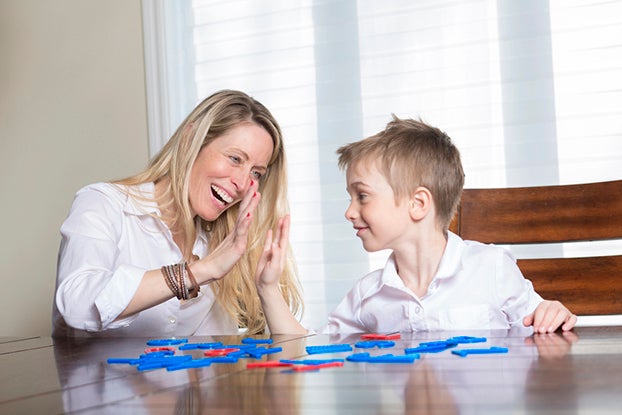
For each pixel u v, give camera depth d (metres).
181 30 2.70
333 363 0.75
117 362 0.89
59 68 2.85
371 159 1.45
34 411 0.59
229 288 1.76
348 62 2.45
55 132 2.86
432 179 1.42
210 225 1.79
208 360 0.82
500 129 2.25
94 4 2.80
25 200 2.90
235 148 1.62
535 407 0.49
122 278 1.30
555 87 2.20
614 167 2.14
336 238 2.45
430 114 2.34
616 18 2.14
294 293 1.82
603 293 1.51
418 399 0.54
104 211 1.58
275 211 1.78
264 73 2.57
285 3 2.54
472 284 1.41
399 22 2.38
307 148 2.50
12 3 2.93
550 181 2.20
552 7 2.20
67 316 1.32
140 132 2.72
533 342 0.93
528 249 2.18
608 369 0.65
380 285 1.45
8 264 2.93
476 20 2.29
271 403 0.55
